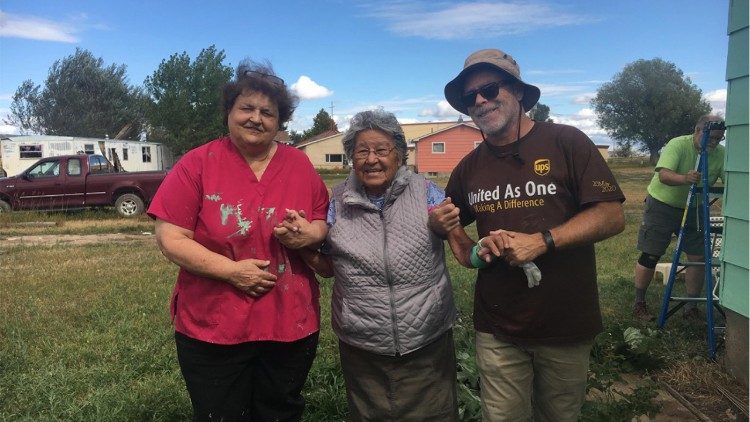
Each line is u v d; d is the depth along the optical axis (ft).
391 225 8.06
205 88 143.23
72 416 11.08
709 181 15.70
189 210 8.13
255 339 8.33
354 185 8.28
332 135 177.06
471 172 8.37
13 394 12.12
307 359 8.95
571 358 7.91
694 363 13.26
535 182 7.66
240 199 8.16
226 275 7.97
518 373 8.26
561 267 7.70
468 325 15.75
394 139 8.00
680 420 11.19
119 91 167.84
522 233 7.51
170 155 139.95
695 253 16.60
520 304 7.88
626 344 13.83
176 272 24.97
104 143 85.25
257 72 8.21
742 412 11.14
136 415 11.23
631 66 197.06
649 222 16.69
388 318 8.03
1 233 38.83
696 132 15.56
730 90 11.59
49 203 46.85
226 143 8.50
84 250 31.37
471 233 33.81
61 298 20.12
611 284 21.43
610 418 10.63
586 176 7.44
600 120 205.57
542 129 7.86
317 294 9.04
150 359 14.10
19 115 161.48
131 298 20.13
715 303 15.15
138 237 37.70
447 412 8.54
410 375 8.29
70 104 160.15
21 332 16.05
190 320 8.37
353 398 8.59
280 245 8.32
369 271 7.98
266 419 9.17
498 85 7.72
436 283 8.29
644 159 206.28
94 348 14.85
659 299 19.16
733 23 11.37
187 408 11.50
